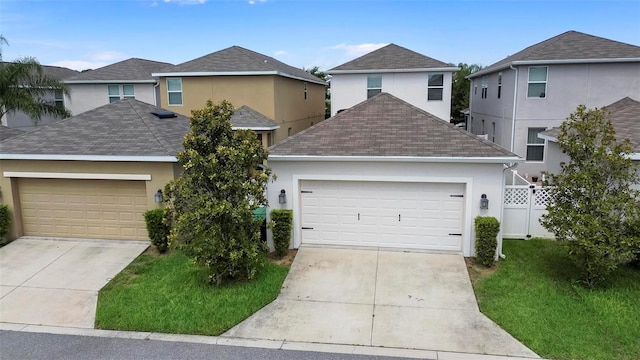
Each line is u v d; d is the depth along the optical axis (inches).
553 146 645.3
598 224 361.4
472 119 1216.8
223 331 329.7
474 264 441.7
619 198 364.5
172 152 487.2
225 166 383.9
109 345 313.6
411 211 475.2
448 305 363.6
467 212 457.7
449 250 475.2
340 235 493.4
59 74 1268.5
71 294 389.4
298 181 483.2
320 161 471.8
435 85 924.0
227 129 387.5
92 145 508.7
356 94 951.6
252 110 874.8
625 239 357.7
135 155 483.5
